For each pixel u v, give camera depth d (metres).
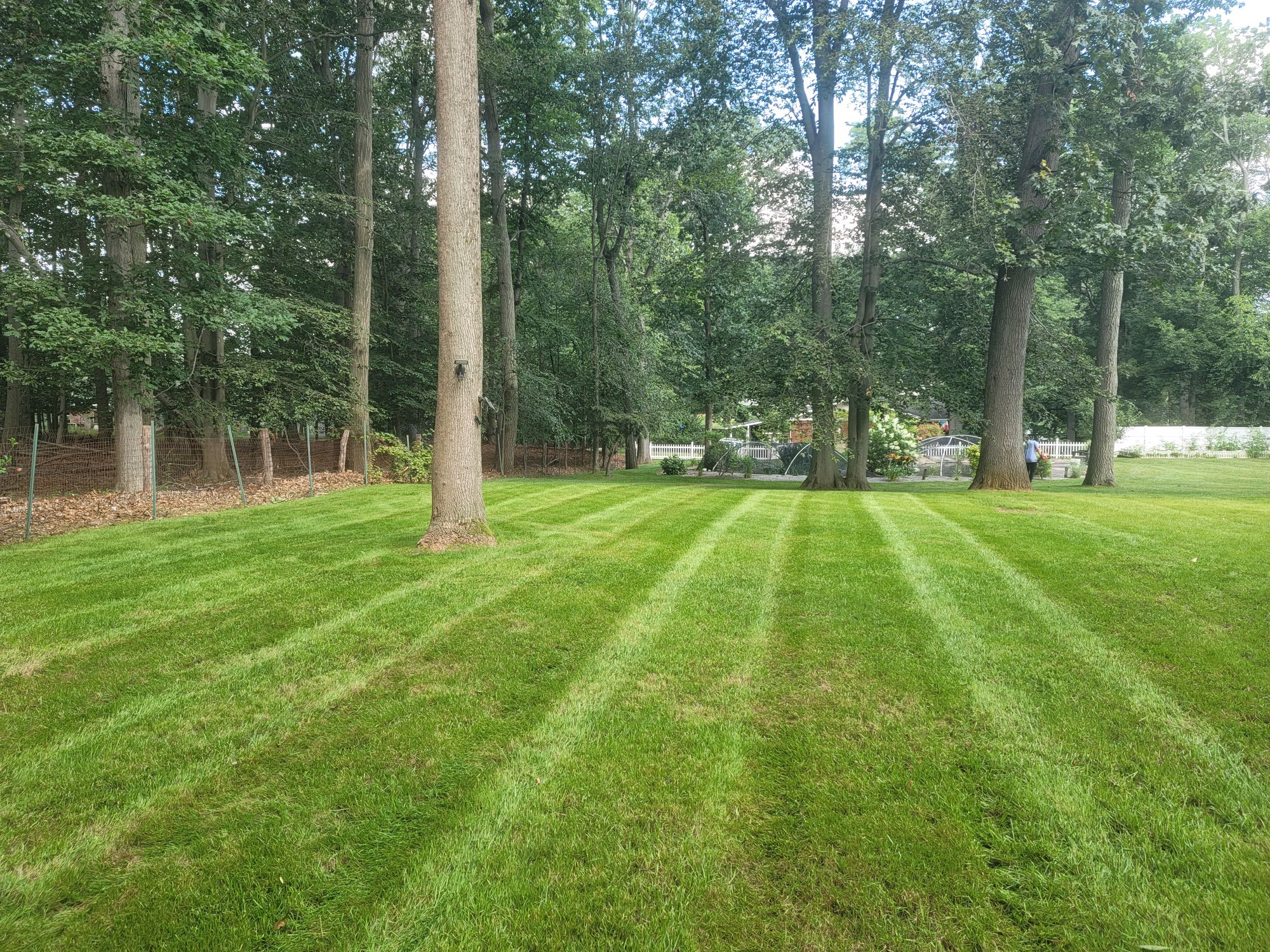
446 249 7.08
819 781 2.81
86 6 10.55
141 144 11.83
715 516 9.47
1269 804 2.60
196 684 3.78
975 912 2.10
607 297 25.75
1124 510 9.57
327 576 5.96
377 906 2.14
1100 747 3.02
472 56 7.02
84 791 2.77
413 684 3.78
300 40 18.42
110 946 2.00
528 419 24.95
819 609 4.98
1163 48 12.38
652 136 21.84
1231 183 11.95
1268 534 7.30
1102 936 1.98
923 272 17.52
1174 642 4.21
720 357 28.73
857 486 16.75
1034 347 15.80
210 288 13.18
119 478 12.34
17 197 13.51
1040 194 12.81
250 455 18.25
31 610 5.02
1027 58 12.74
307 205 16.39
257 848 2.42
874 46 12.59
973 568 6.09
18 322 10.58
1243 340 32.75
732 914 2.11
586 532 8.11
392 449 16.80
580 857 2.37
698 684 3.76
